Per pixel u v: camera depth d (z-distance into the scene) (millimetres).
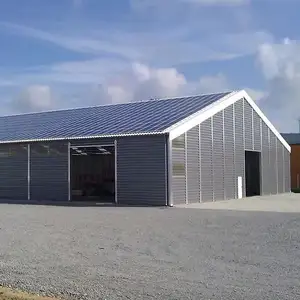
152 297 7285
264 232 14594
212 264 9695
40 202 29062
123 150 27750
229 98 33531
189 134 28656
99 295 7438
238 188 34250
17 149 31781
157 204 26641
